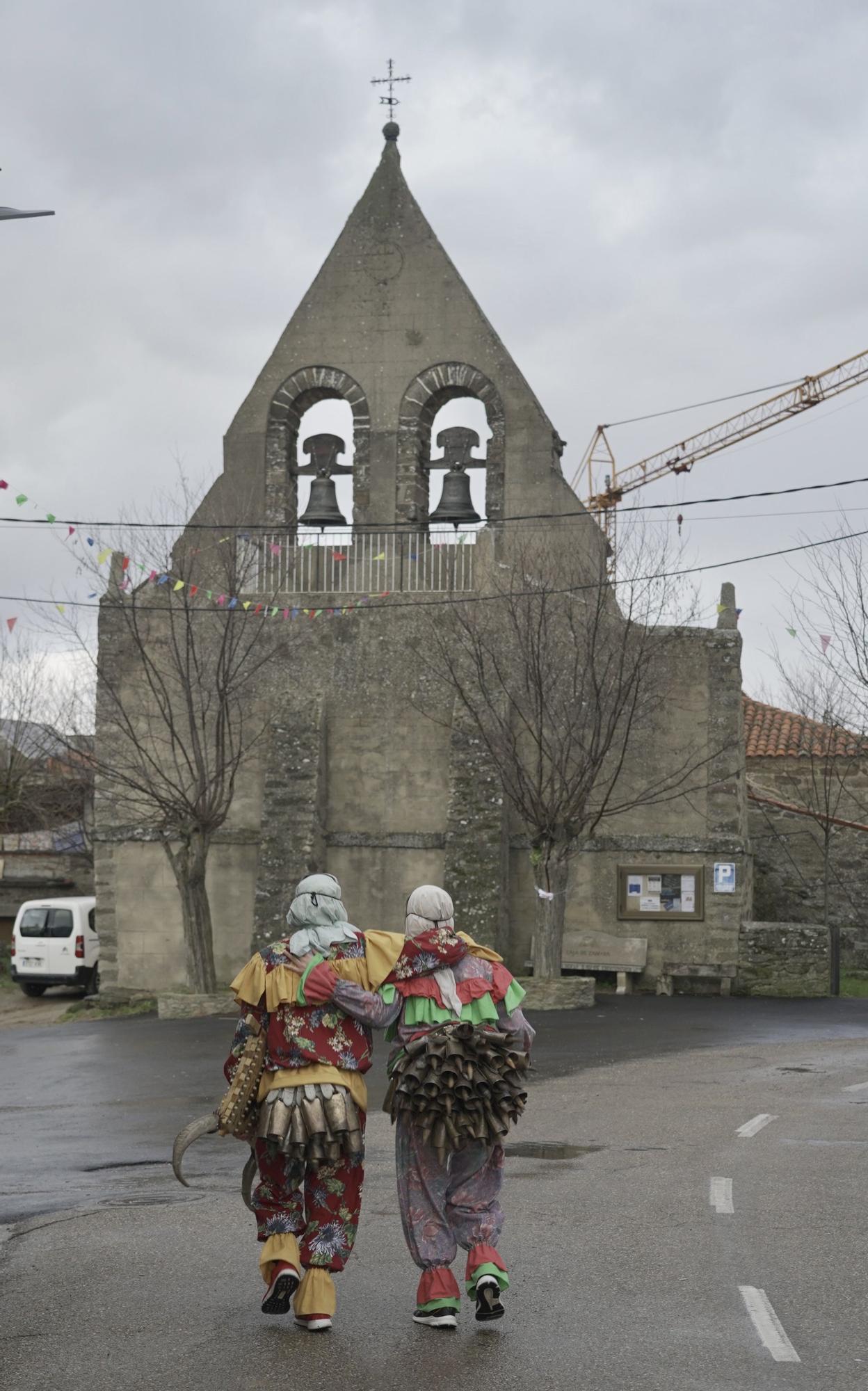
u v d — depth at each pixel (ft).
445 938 19.80
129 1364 17.31
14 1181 31.96
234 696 82.89
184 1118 42.09
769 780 110.42
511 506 90.22
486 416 91.04
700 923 84.12
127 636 86.74
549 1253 22.98
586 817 78.23
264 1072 19.43
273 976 19.40
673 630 84.02
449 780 84.53
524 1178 30.19
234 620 84.43
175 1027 70.49
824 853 106.93
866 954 105.91
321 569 89.40
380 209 93.86
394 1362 17.24
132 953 86.33
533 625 80.23
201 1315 19.51
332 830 85.61
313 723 84.79
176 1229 25.45
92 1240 24.56
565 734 78.69
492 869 80.23
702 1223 25.31
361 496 91.45
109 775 80.59
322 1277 18.71
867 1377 16.60
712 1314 19.21
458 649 83.71
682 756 85.30
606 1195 28.12
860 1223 25.29
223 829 86.02
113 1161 34.68
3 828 134.10
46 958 97.25
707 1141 35.42
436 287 92.43
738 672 85.30
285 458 92.73
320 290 93.56
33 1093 49.01
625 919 84.69
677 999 80.89
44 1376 16.90
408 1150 19.26
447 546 88.07
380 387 92.17
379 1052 59.77
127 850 86.84
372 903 84.99
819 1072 51.29
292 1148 18.57
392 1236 24.85
